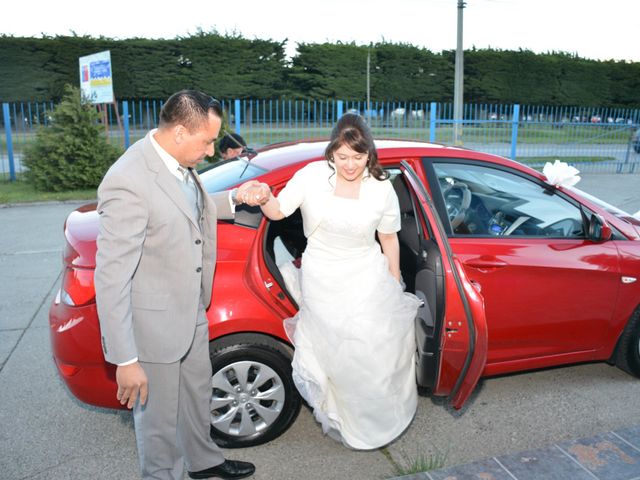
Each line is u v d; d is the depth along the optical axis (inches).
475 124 620.4
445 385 109.7
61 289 107.8
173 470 93.2
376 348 101.1
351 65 1649.9
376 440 106.1
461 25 753.0
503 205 130.0
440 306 105.2
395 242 107.9
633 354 139.6
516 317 126.1
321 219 99.7
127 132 560.1
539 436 119.4
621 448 108.5
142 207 78.5
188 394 94.2
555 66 1705.2
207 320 99.0
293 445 116.1
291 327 108.8
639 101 1747.0
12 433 120.4
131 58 1550.2
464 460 111.3
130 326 79.2
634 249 133.4
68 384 106.6
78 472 107.5
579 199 137.0
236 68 1601.9
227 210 106.1
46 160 461.4
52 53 1486.2
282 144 147.9
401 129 612.4
